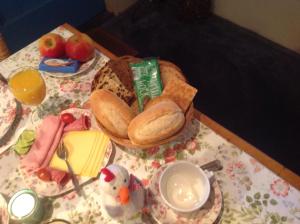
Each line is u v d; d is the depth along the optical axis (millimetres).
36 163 843
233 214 743
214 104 1858
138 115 824
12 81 932
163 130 795
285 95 1856
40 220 779
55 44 1064
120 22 2430
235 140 861
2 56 1289
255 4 2059
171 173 776
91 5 2316
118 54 1655
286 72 1972
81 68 1070
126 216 731
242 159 823
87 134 892
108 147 871
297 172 1553
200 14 2305
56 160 860
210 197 755
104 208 755
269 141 1674
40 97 957
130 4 2498
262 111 1800
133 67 949
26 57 1146
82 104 997
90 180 829
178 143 876
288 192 755
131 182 733
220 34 2240
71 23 2281
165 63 965
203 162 834
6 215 764
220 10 2309
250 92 1895
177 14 2391
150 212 751
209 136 878
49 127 897
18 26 2012
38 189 816
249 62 2047
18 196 779
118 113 838
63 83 1058
